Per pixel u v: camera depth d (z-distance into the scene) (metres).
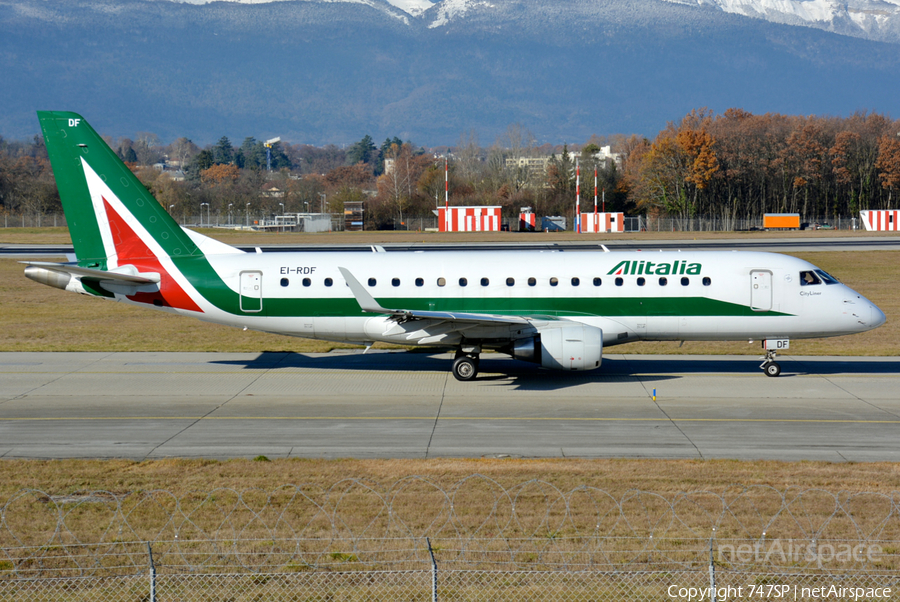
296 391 50.28
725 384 52.19
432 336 52.88
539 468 33.59
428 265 54.81
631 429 40.84
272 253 56.47
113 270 54.81
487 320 49.88
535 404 46.66
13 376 54.81
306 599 22.12
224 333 73.94
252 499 29.95
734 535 26.42
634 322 53.66
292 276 54.62
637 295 53.34
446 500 29.62
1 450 37.06
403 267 54.78
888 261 132.88
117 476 32.78
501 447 37.56
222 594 22.48
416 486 31.30
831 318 53.06
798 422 42.25
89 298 100.56
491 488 31.00
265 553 25.00
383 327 54.06
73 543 25.97
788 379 53.81
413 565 24.22
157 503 29.59
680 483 31.48
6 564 24.52
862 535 26.33
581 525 27.28
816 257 139.00
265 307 54.75
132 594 22.61
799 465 34.16
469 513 28.39
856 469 33.56
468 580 23.27
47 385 51.97
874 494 30.12
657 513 28.28
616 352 64.62
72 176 54.28
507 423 42.16
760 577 23.48
